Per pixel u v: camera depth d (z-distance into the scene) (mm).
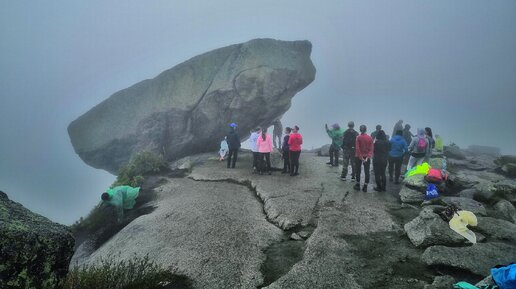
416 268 6109
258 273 6234
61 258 3770
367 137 10953
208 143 22234
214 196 11422
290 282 5664
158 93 22062
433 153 17953
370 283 5621
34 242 3490
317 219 8789
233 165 16109
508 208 8750
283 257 6883
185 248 7391
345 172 12844
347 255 6633
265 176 13867
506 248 6418
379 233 7754
